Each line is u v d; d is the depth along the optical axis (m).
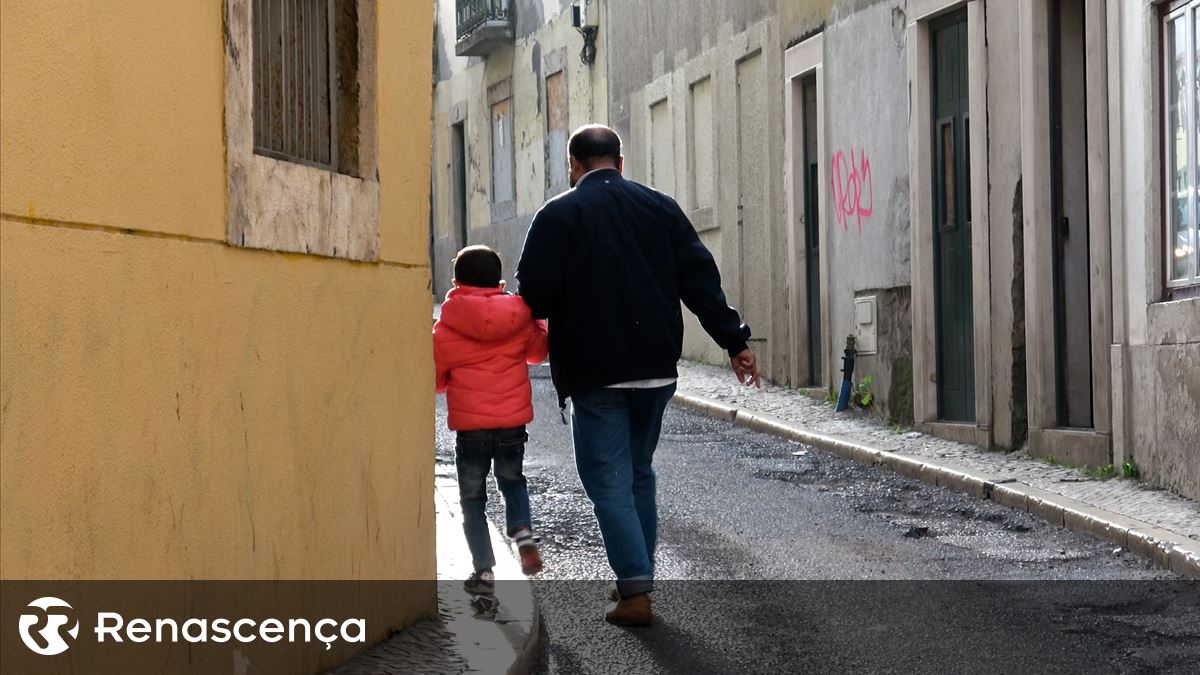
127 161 5.87
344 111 8.25
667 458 18.16
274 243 7.10
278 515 7.17
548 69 40.97
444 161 50.88
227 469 6.68
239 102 6.80
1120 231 15.36
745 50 27.34
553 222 9.41
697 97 30.59
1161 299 14.55
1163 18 14.44
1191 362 13.57
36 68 5.27
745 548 12.20
